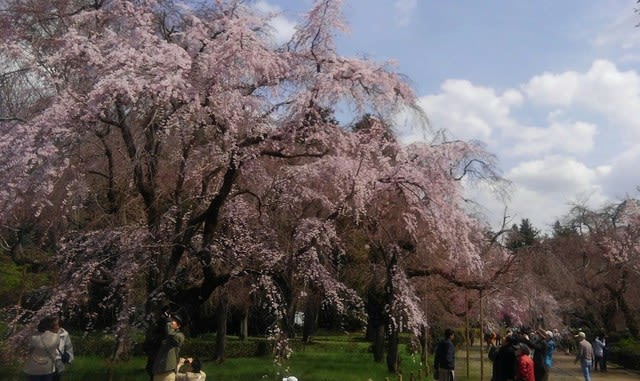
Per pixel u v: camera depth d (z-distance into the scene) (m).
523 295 21.75
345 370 18.69
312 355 25.62
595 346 26.38
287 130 12.91
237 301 20.84
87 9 13.05
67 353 9.80
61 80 11.94
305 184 14.13
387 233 16.55
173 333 10.12
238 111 12.32
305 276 13.58
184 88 11.52
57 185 11.79
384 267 18.62
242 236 14.18
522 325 24.45
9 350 11.57
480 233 18.92
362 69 12.99
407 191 14.97
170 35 13.20
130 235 12.84
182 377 10.09
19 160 10.23
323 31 13.49
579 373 25.12
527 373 10.84
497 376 11.77
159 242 12.88
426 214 15.12
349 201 13.89
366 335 36.22
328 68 13.41
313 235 13.13
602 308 37.91
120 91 10.74
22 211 11.89
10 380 11.76
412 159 15.34
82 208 13.30
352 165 13.36
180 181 12.96
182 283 13.35
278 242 14.23
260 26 13.21
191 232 12.98
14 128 10.91
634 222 36.47
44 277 16.28
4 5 12.80
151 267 13.27
